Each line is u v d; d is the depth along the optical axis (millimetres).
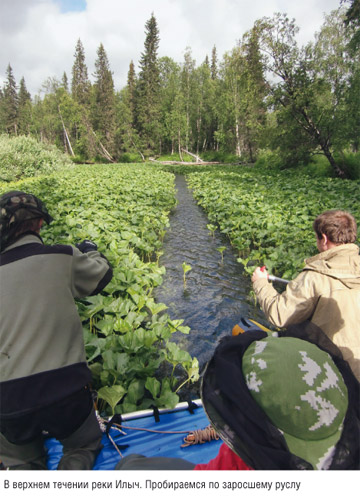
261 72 22172
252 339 1160
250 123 27172
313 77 21641
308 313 1861
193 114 59094
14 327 1503
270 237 7367
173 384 3277
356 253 1850
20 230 1643
